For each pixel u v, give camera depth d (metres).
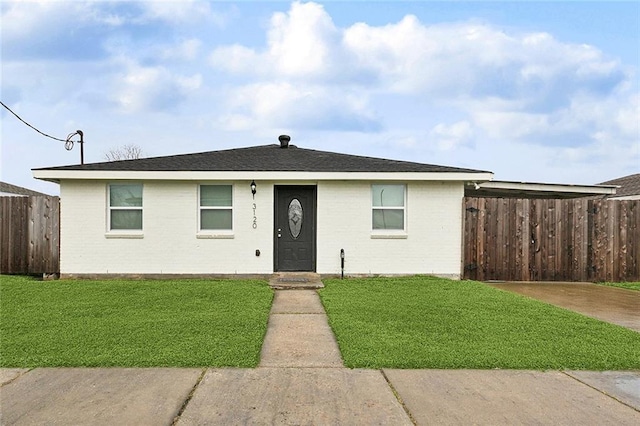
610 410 3.67
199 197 10.97
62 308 7.07
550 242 11.01
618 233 10.95
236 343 5.27
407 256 11.09
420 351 5.04
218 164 11.28
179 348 5.05
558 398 3.89
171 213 10.87
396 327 6.07
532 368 4.62
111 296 8.11
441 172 10.73
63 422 3.37
